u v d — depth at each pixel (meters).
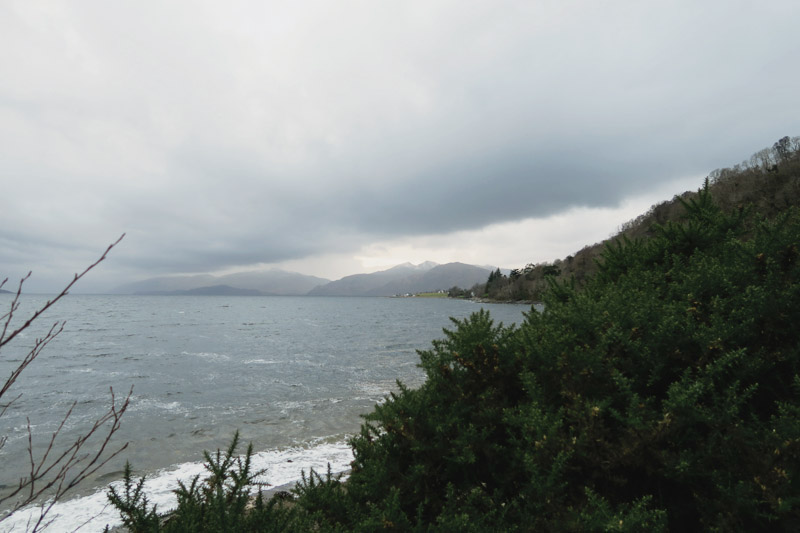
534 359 3.27
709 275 3.72
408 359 32.84
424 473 2.81
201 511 2.72
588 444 2.61
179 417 16.41
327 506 2.90
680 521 2.55
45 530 7.89
